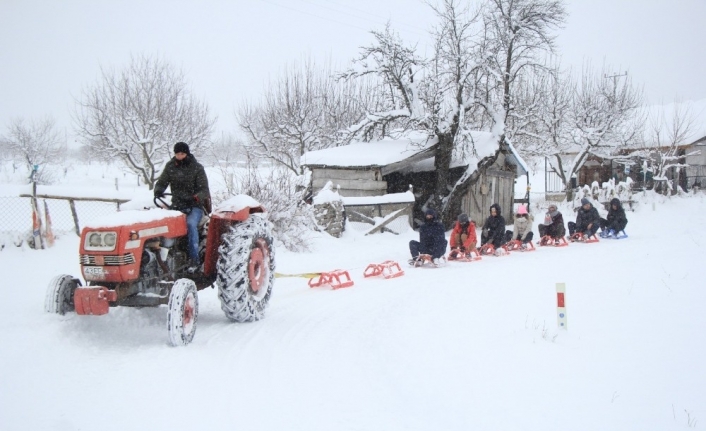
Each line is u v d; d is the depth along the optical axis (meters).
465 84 18.11
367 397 4.41
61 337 5.27
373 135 21.09
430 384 4.68
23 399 4.15
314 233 13.62
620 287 8.56
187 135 26.48
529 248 14.20
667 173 35.00
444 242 11.62
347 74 19.16
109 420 3.88
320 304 7.79
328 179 17.92
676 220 21.95
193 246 6.21
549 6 18.80
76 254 9.60
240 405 4.21
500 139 18.78
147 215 5.60
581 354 5.42
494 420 4.01
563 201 28.19
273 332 6.22
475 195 20.08
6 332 5.18
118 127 24.84
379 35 18.50
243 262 6.28
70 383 4.47
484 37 18.30
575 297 7.95
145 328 6.08
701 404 4.29
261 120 28.97
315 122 26.52
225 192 12.42
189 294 5.67
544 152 31.48
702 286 8.43
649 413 4.14
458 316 7.04
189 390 4.45
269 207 12.14
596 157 36.12
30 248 9.64
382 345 5.79
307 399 4.36
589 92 32.44
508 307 7.48
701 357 5.30
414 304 7.78
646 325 6.37
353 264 11.63
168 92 25.84
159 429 3.78
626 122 34.00
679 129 32.91
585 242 15.77
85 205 14.19
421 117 18.03
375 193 17.05
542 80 30.55
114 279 5.21
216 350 5.47
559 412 4.14
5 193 19.08
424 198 19.47
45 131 40.72
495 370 5.00
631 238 16.67
